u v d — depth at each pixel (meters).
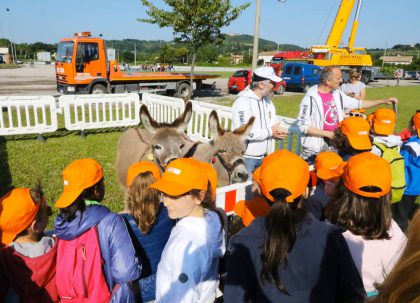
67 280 2.02
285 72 27.72
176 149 3.98
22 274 1.98
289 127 6.11
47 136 10.65
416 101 20.34
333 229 1.81
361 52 33.78
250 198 3.35
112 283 2.14
